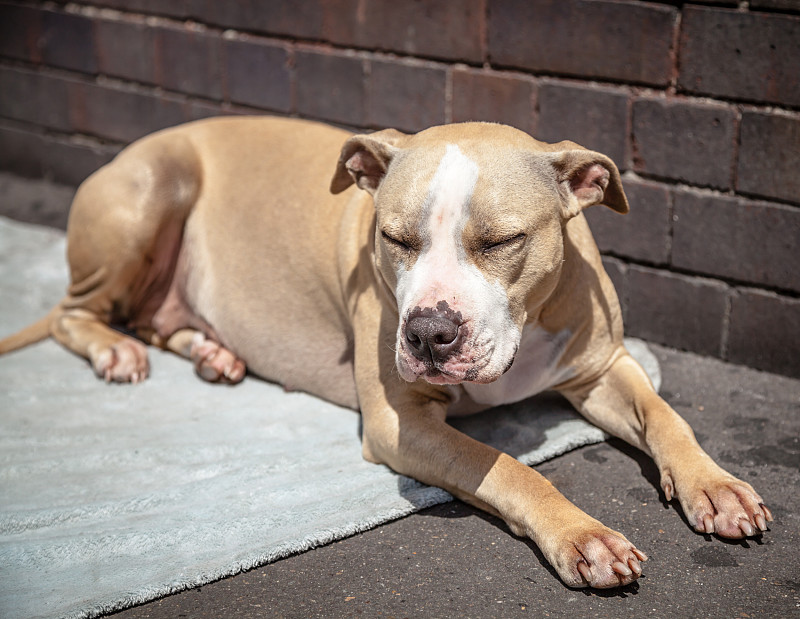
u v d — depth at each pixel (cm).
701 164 138
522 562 109
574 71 144
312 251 133
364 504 116
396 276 112
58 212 193
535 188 110
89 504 117
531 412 130
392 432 119
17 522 115
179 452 126
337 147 137
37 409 137
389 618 104
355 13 159
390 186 111
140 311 150
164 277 148
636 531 112
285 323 137
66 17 190
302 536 112
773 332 138
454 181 108
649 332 146
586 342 123
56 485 122
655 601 104
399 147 116
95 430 131
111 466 125
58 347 152
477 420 129
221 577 108
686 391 135
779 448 124
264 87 171
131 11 182
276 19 167
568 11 143
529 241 110
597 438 126
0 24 200
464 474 114
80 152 197
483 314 107
